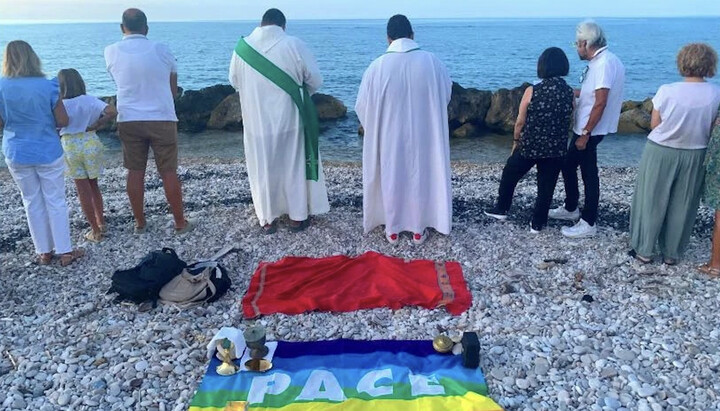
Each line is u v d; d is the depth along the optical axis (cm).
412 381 373
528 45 5984
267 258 580
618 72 553
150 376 395
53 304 495
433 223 611
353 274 530
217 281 499
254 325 432
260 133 597
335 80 2983
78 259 584
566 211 670
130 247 612
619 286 511
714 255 523
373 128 575
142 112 579
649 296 490
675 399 362
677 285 508
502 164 1109
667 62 3809
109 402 370
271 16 589
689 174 509
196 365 405
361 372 384
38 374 399
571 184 647
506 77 3228
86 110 587
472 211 718
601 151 1332
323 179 641
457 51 5103
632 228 555
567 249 591
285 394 362
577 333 436
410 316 465
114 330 450
